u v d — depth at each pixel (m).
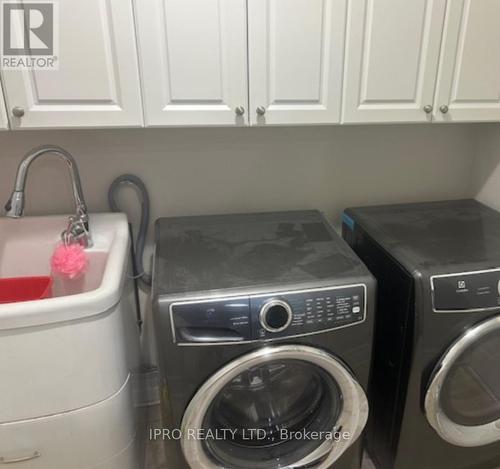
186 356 1.11
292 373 1.36
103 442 1.25
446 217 1.70
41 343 1.08
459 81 1.42
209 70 1.24
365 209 1.80
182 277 1.20
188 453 1.21
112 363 1.19
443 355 1.29
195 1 1.17
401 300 1.31
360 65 1.33
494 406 1.52
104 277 1.21
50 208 1.66
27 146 1.56
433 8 1.31
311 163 1.80
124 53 1.18
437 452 1.48
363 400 1.30
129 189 1.70
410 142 1.87
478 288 1.26
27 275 1.57
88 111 1.21
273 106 1.33
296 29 1.25
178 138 1.66
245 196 1.80
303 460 1.35
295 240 1.46
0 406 1.12
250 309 1.11
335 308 1.16
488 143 1.84
